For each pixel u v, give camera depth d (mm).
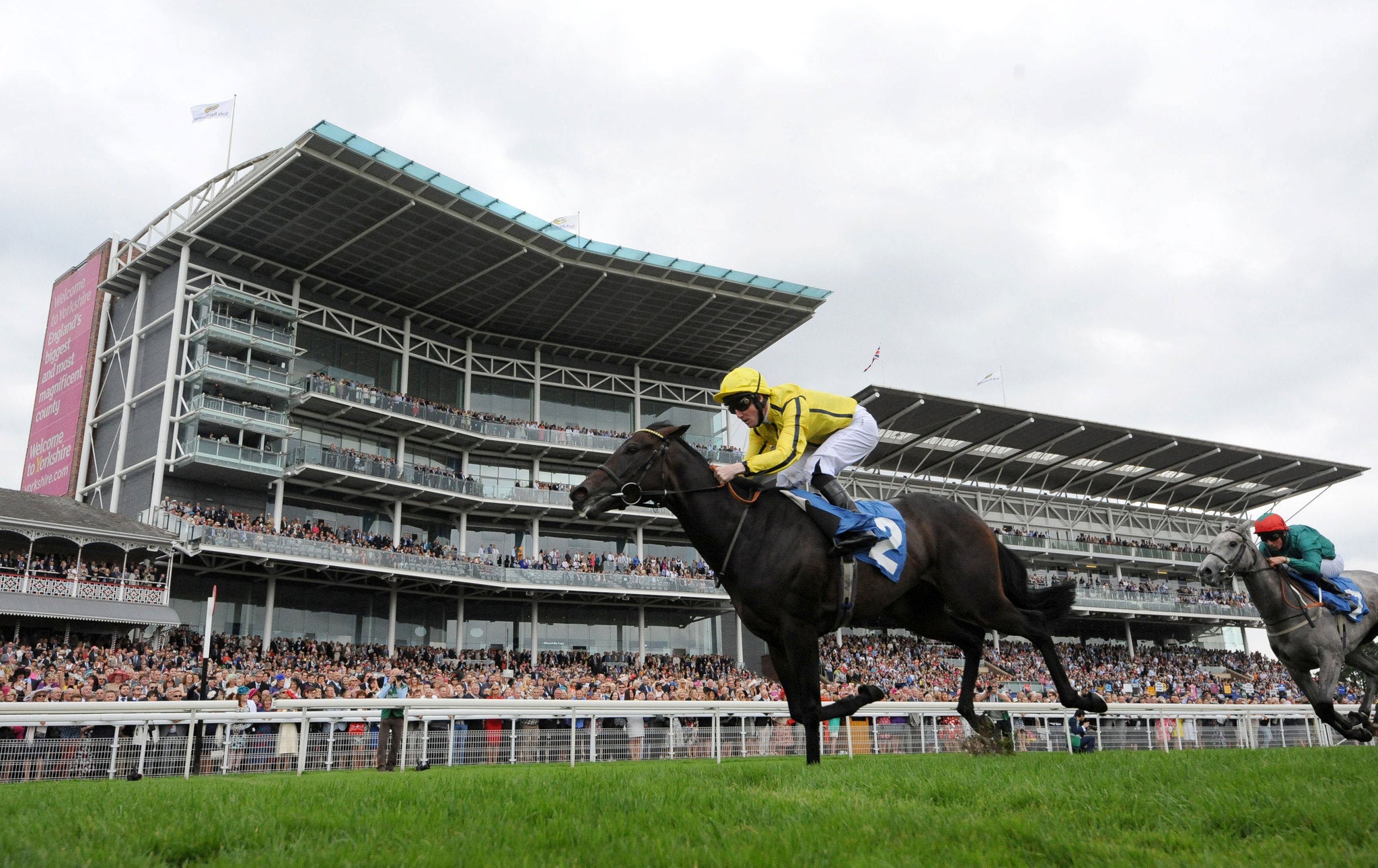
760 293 45219
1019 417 43594
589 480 6609
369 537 38719
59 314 43031
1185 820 3799
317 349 41375
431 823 3969
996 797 4539
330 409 39375
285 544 33875
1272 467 51062
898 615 7855
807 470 6953
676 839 3463
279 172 34000
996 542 7531
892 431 44406
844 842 3340
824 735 16312
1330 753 6996
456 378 46406
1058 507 52719
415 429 41750
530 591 41656
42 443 41750
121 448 37312
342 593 39531
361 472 37938
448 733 13344
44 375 42938
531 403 47844
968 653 8094
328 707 12164
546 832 3641
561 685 28484
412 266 40844
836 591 6625
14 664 23203
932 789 4926
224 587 36312
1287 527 10281
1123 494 53875
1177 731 18984
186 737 11797
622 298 44594
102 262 41406
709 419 52375
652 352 50344
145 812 4551
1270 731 19969
